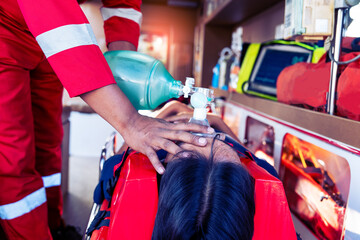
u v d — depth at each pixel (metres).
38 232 1.07
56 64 0.70
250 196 0.55
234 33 2.82
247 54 1.70
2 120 0.95
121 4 1.20
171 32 4.84
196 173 0.54
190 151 0.58
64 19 0.69
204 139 0.59
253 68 1.62
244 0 1.87
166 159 0.64
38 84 1.26
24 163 1.03
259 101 1.36
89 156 2.86
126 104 0.68
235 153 0.62
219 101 2.15
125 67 0.81
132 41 1.21
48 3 0.70
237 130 1.71
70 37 0.69
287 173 1.11
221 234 0.51
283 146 1.13
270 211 0.59
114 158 0.78
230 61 2.28
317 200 0.92
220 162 0.57
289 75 1.14
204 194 0.53
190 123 0.63
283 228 0.59
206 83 2.92
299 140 1.01
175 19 4.83
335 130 0.78
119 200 0.57
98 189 0.75
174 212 0.53
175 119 0.92
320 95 0.92
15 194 0.99
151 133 0.64
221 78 2.37
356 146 0.69
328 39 0.90
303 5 0.86
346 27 0.84
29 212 1.03
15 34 0.95
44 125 1.33
